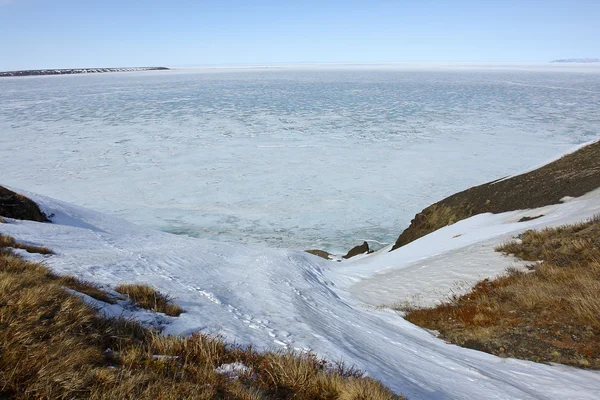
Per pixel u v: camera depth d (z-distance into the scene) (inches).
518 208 867.4
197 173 2047.2
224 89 7145.7
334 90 6786.4
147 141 2827.3
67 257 412.2
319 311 385.4
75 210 895.1
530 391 233.3
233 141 2824.8
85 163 2245.3
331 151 2498.8
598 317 317.7
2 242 397.4
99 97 5792.3
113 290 291.6
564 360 284.5
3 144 2716.5
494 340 333.1
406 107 4584.2
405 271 633.0
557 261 460.8
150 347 181.3
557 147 2452.0
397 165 2158.0
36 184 1855.3
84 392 128.1
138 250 573.6
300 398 164.4
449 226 950.4
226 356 191.6
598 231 486.0
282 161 2273.6
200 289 370.6
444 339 358.9
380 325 384.5
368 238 1285.7
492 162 2166.6
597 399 223.6
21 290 187.6
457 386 227.9
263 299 386.0
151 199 1664.6
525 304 375.9
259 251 763.4
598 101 4859.7
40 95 6092.5
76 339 159.2
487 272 499.2
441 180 1883.6
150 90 6958.7
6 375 123.6
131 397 128.2
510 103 4795.8
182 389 144.1
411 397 188.4
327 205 1588.3
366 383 171.3
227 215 1485.0
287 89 7086.6
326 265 794.2
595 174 816.9
